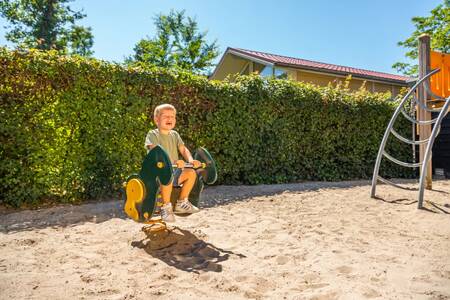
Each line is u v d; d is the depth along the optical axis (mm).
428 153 5156
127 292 2387
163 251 3281
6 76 5078
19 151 5211
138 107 6176
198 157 3910
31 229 4059
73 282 2543
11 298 2256
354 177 9297
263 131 7809
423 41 6801
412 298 2275
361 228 4125
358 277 2648
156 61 34281
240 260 3057
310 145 8562
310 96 8398
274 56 20000
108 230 3975
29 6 33719
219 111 7219
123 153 6055
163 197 3307
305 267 2883
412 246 3430
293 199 5875
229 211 4984
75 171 5645
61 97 5504
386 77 20422
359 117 9172
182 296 2338
